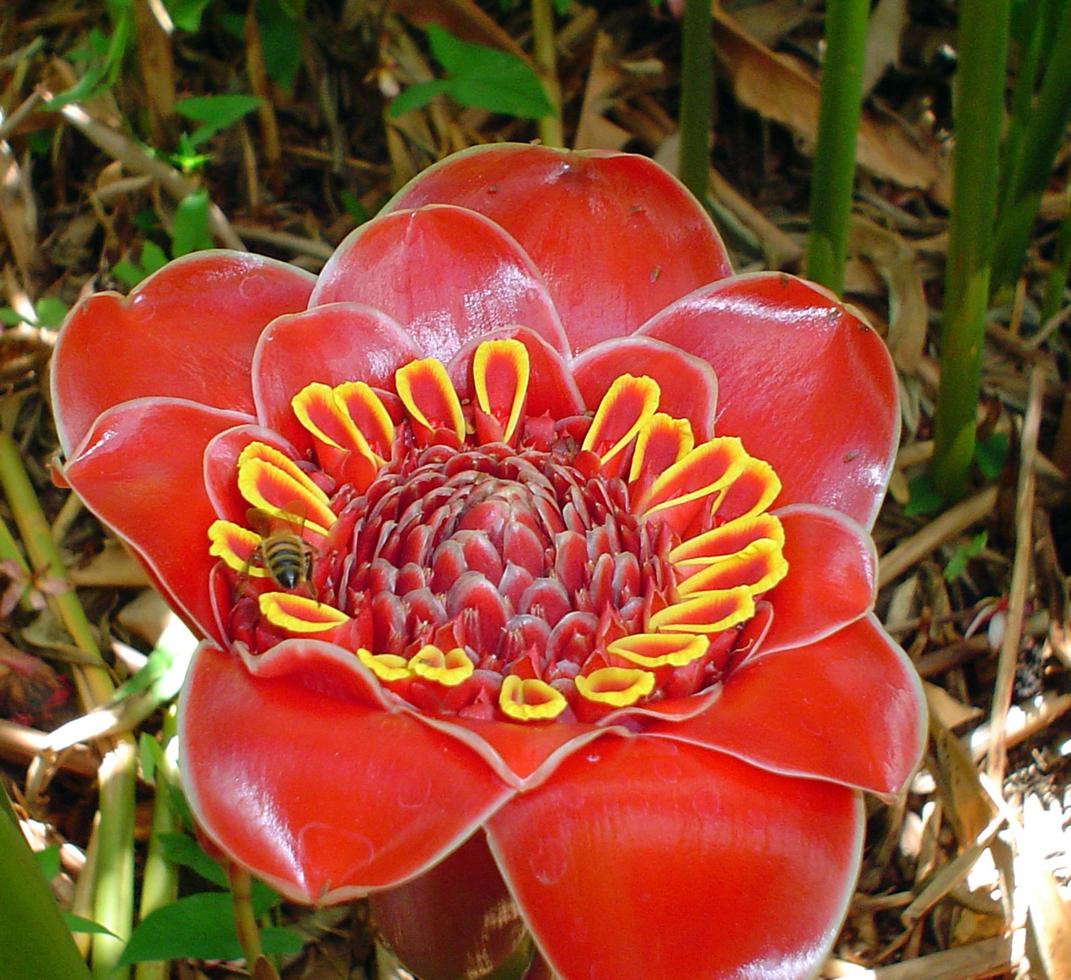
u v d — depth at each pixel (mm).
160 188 505
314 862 268
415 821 271
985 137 404
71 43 556
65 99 456
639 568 319
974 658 450
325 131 554
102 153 540
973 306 428
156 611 438
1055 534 478
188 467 315
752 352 350
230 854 270
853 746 289
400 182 527
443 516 316
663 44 579
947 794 413
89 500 297
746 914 275
